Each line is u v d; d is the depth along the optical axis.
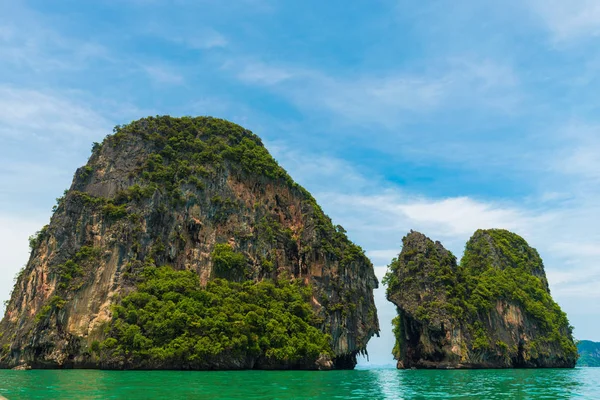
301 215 113.56
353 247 111.56
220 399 35.03
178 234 96.75
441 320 107.94
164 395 37.22
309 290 99.31
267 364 82.75
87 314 79.81
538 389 49.81
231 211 104.31
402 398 39.62
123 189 95.81
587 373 88.94
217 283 91.56
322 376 66.69
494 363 111.44
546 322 125.50
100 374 61.91
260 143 125.69
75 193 92.19
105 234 87.88
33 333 77.25
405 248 123.69
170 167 103.12
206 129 116.00
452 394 43.69
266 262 101.06
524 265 142.00
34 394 37.41
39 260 88.56
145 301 80.38
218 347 75.94
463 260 142.25
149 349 74.31
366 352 107.38
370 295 111.81
